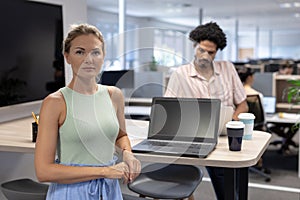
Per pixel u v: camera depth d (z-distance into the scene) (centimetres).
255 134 225
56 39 308
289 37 1784
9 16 261
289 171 468
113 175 157
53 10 305
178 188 222
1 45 254
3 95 258
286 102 541
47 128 150
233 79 255
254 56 1847
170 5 848
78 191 153
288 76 533
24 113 287
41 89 293
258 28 1557
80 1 344
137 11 952
